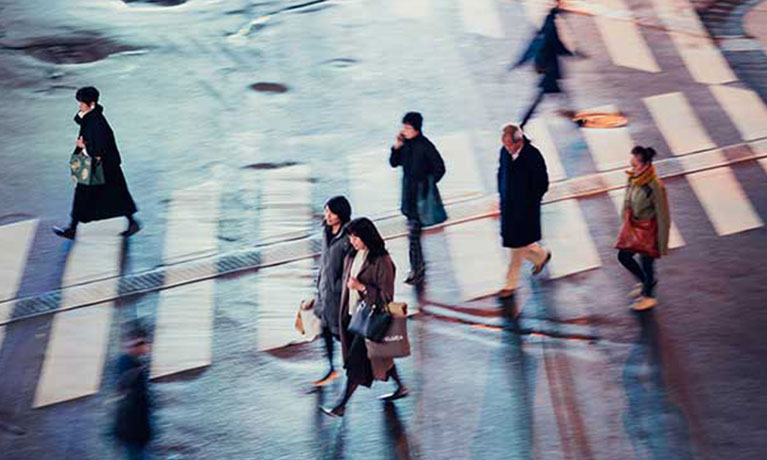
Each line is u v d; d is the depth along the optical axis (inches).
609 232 567.5
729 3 860.0
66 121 695.1
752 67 749.9
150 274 547.5
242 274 545.3
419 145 502.9
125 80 740.7
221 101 711.1
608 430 434.6
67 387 474.3
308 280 539.8
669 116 681.6
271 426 445.4
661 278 527.8
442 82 727.7
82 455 435.2
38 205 610.2
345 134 668.7
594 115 682.8
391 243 562.9
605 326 497.4
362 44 784.3
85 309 523.5
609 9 843.4
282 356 487.5
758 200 593.6
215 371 478.9
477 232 570.6
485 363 475.8
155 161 644.7
